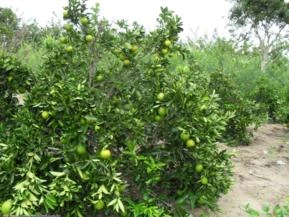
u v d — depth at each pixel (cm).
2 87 456
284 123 1038
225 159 425
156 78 415
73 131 351
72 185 335
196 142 378
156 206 375
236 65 1695
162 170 405
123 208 333
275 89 1155
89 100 362
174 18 428
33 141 353
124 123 373
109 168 344
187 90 373
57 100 355
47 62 444
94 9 421
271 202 515
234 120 802
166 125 385
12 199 339
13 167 343
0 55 459
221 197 506
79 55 433
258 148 791
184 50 445
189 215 420
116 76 428
